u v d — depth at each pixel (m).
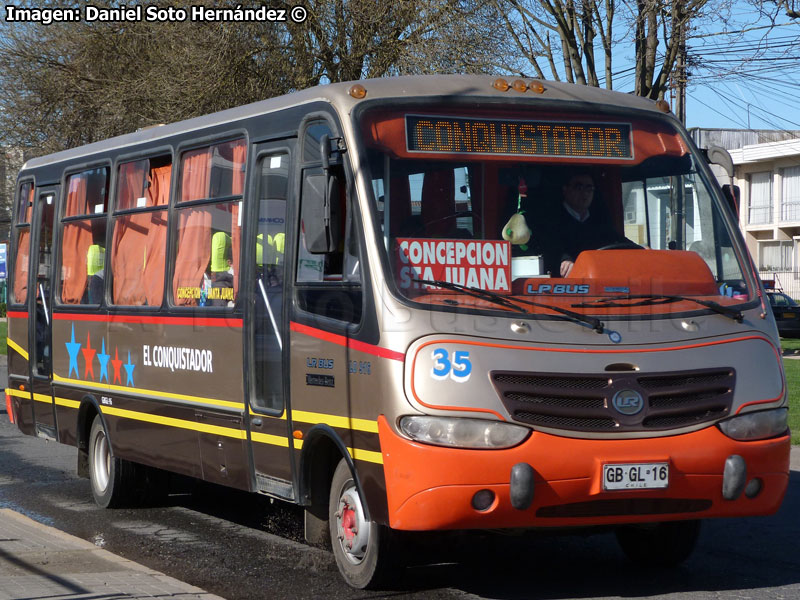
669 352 6.24
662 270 6.64
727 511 6.36
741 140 56.41
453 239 6.48
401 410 5.99
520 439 5.91
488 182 6.70
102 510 9.88
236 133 8.02
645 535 7.47
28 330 11.54
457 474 5.84
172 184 8.90
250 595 6.77
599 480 5.98
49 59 30.09
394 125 6.66
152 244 9.16
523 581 7.06
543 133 6.89
